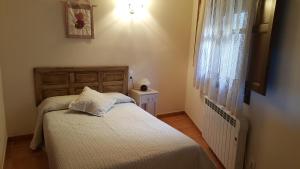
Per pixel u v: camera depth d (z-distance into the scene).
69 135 1.89
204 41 2.73
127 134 1.92
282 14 1.63
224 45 2.18
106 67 3.18
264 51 1.70
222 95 2.21
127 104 2.89
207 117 2.71
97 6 3.00
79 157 1.52
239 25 1.93
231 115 2.11
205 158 1.79
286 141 1.61
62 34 2.86
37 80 2.80
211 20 2.57
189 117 3.84
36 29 2.72
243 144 2.03
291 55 1.56
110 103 2.68
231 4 2.05
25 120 2.87
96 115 2.42
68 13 2.82
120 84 3.34
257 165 1.95
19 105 2.80
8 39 2.60
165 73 3.72
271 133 1.77
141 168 1.53
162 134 1.93
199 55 2.84
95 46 3.09
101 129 2.04
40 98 2.86
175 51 3.71
